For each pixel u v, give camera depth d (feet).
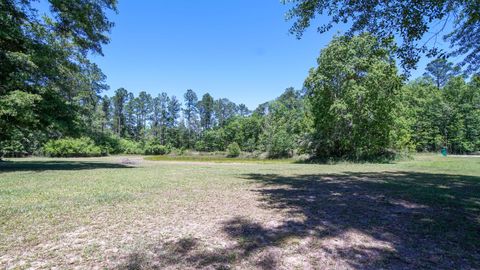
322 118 81.05
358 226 14.98
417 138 139.13
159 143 208.13
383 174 41.34
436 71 160.97
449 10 19.33
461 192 24.94
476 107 135.23
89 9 50.93
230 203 20.21
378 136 76.18
